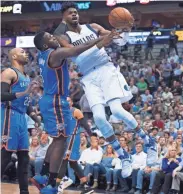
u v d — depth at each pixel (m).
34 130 9.36
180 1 18.30
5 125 4.46
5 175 9.55
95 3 18.81
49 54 4.04
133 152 8.84
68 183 6.09
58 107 4.16
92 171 8.95
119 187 8.78
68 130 4.23
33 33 21.03
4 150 4.48
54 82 4.13
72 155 5.27
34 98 11.80
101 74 4.67
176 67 14.33
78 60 4.64
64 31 4.51
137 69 14.90
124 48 16.97
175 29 16.44
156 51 16.55
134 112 11.62
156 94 12.66
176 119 10.70
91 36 4.57
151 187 8.34
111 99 4.64
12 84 4.45
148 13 20.50
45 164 4.52
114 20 4.23
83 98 11.21
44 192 4.14
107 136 4.72
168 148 8.46
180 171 8.19
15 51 4.56
